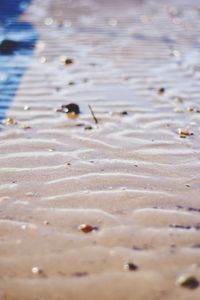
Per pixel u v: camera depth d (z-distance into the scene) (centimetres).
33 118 75
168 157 61
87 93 89
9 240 43
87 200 50
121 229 45
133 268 39
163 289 37
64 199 50
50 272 39
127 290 37
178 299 36
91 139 67
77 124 72
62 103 82
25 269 40
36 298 37
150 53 127
